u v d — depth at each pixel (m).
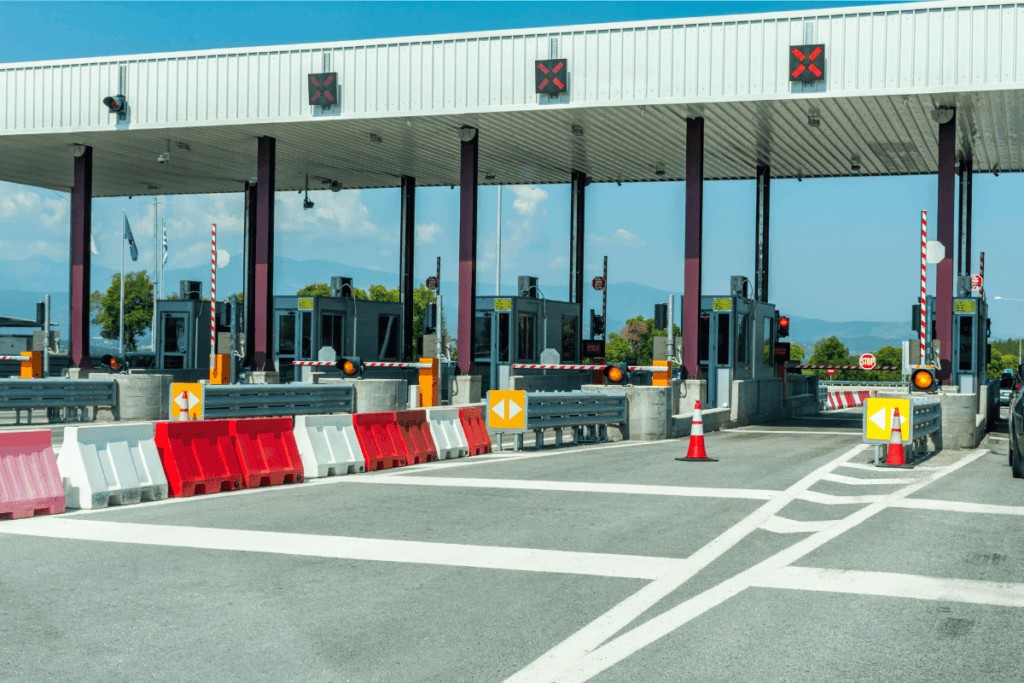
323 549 7.88
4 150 28.00
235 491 11.24
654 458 15.14
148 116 24.53
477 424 16.27
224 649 5.29
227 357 22.83
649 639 5.51
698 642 5.46
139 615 5.93
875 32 20.00
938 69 19.62
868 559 7.60
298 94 23.53
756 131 24.48
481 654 5.23
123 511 9.70
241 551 7.79
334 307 28.12
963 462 15.09
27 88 25.34
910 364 17.59
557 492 11.12
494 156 28.73
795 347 89.25
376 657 5.16
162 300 30.84
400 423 14.23
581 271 31.48
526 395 16.52
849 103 21.06
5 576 6.93
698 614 6.02
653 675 4.90
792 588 6.68
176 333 30.72
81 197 26.91
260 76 23.78
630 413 19.48
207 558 7.54
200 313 30.80
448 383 24.25
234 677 4.84
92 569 7.14
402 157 29.08
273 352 26.81
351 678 4.84
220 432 11.38
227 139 26.19
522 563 7.41
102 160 29.75
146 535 8.44
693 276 22.84
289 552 7.76
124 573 7.03
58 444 15.45
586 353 30.98
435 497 10.71
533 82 22.11
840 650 5.32
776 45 20.59
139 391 20.80
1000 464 14.85
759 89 20.70
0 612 6.00
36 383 18.94
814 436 20.91
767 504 10.28
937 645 5.42
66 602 6.22
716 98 20.95
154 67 24.48
